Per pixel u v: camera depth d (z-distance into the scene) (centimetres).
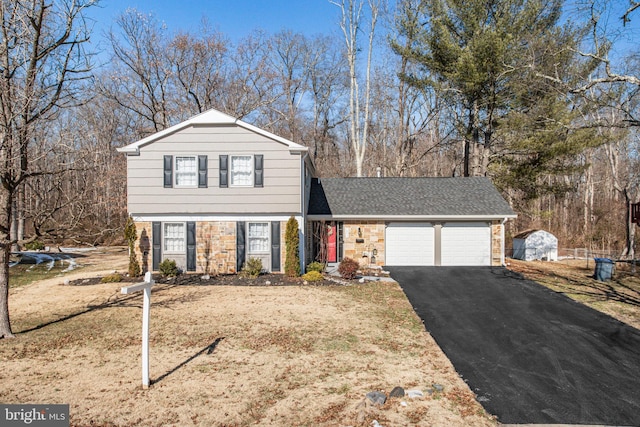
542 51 1430
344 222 1808
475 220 1791
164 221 1543
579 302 1183
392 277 1538
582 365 730
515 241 2489
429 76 2500
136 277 1505
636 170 2784
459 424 518
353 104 2992
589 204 3569
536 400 594
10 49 791
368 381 634
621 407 578
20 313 1018
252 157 1536
